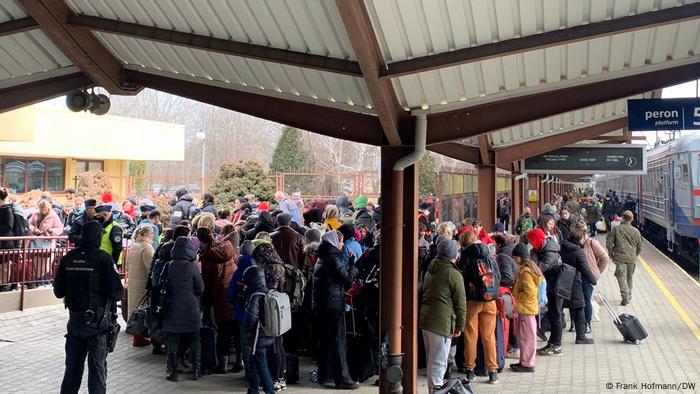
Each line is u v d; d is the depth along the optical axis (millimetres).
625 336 11398
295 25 6098
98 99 8664
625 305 15180
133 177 34125
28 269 13688
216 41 6711
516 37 6250
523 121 7637
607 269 21734
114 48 7746
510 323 10641
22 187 28391
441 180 16469
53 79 8492
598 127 14164
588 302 11758
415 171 7957
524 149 14414
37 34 7566
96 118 30438
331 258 8641
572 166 16906
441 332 7789
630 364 10008
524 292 9547
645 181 32219
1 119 18734
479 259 8852
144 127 33156
